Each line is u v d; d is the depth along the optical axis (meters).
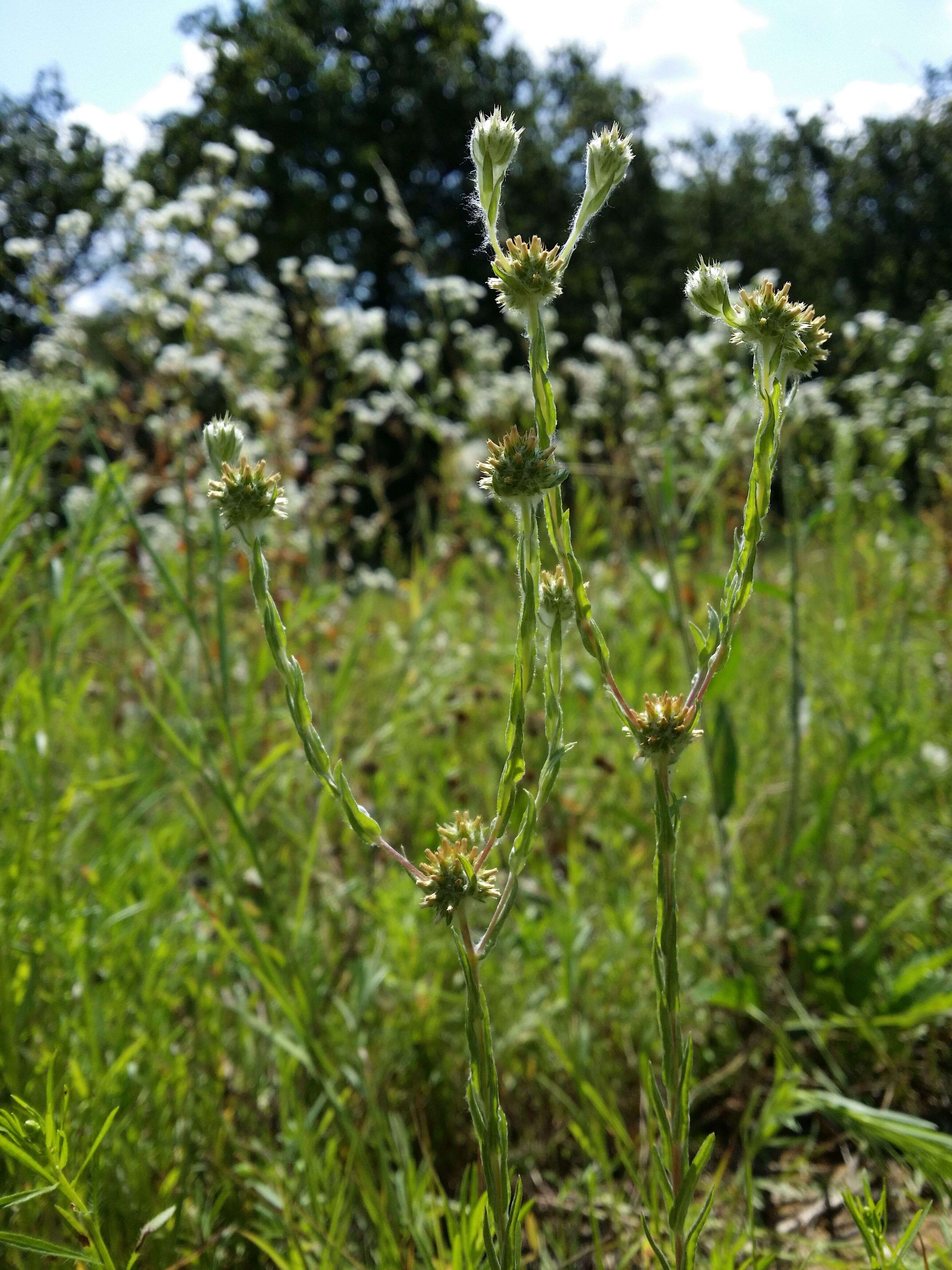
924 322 0.85
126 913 0.34
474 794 0.55
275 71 4.32
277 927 0.30
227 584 0.51
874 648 0.66
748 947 0.42
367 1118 0.33
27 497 0.40
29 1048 0.30
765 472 0.16
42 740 0.35
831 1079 0.38
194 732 0.32
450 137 4.66
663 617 0.60
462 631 0.74
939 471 0.75
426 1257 0.25
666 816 0.17
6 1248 0.24
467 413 0.82
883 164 4.10
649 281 4.51
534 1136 0.35
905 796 0.53
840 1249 0.29
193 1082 0.32
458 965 0.41
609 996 0.40
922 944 0.42
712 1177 0.34
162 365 0.58
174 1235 0.25
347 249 4.50
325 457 0.72
